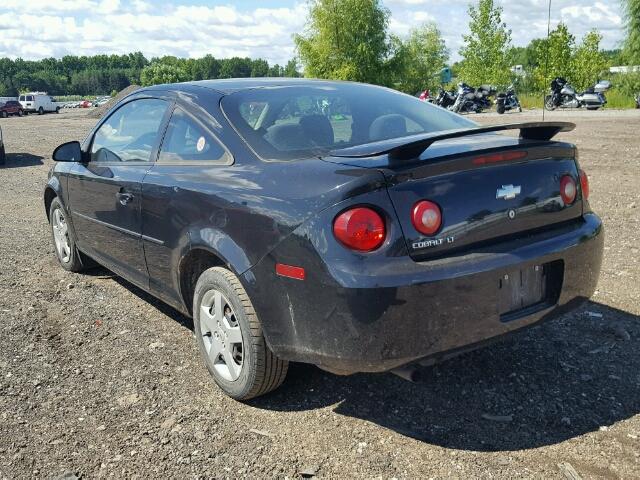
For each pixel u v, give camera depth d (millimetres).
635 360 3598
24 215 8352
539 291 2998
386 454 2787
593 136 15195
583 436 2873
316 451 2828
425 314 2602
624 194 8281
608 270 5141
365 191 2586
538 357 3664
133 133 4203
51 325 4367
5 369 3693
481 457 2742
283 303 2830
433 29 71062
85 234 4887
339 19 47375
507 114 25266
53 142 20766
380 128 3391
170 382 3510
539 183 2990
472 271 2662
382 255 2572
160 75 104938
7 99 60750
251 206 2932
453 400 3230
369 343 2600
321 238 2627
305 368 3617
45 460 2795
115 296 4938
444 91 30281
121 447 2887
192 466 2736
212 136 3412
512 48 35656
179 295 3680
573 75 30953
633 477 2574
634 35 33469
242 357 3160
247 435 2967
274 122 3314
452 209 2693
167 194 3523
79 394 3387
